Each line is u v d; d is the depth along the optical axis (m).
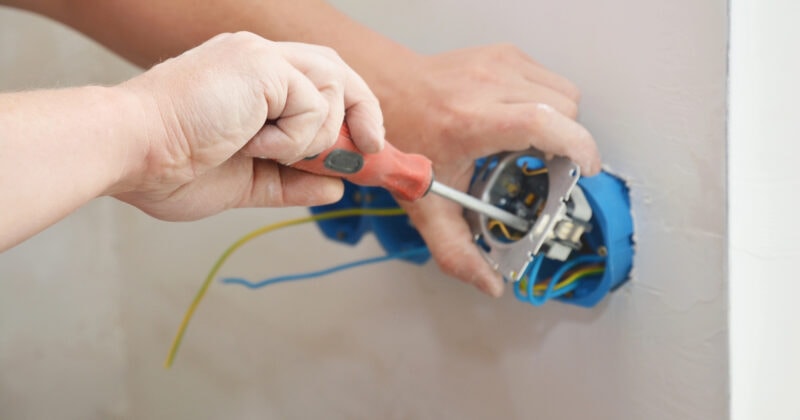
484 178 0.73
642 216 0.70
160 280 1.39
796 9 0.61
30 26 1.41
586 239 0.74
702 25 0.61
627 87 0.69
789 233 0.65
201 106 0.46
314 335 1.12
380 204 0.87
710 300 0.64
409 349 0.98
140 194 0.53
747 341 0.64
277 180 0.60
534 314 0.81
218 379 1.32
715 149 0.62
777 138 0.63
